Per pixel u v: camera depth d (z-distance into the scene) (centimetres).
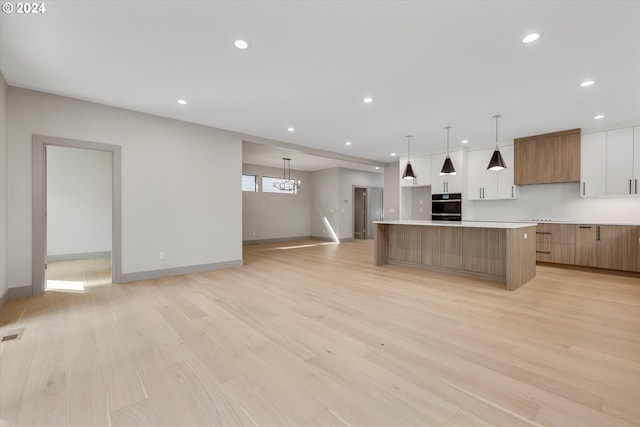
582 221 512
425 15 205
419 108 396
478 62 271
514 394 163
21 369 189
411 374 183
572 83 315
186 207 460
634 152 452
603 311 293
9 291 330
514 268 372
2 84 301
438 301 326
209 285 394
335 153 720
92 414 148
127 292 360
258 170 918
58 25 217
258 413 149
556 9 197
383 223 514
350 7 197
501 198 591
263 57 265
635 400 157
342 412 150
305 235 1044
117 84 323
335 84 321
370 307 306
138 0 190
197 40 238
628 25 213
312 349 216
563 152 510
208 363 197
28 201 340
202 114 425
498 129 503
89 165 622
